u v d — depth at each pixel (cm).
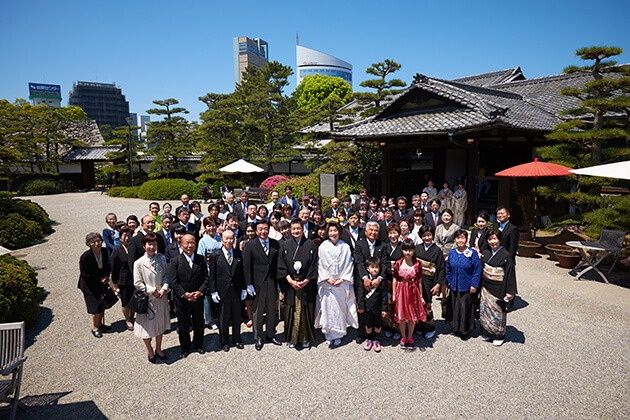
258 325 545
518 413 403
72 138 3484
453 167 1689
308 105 4319
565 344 546
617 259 854
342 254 542
